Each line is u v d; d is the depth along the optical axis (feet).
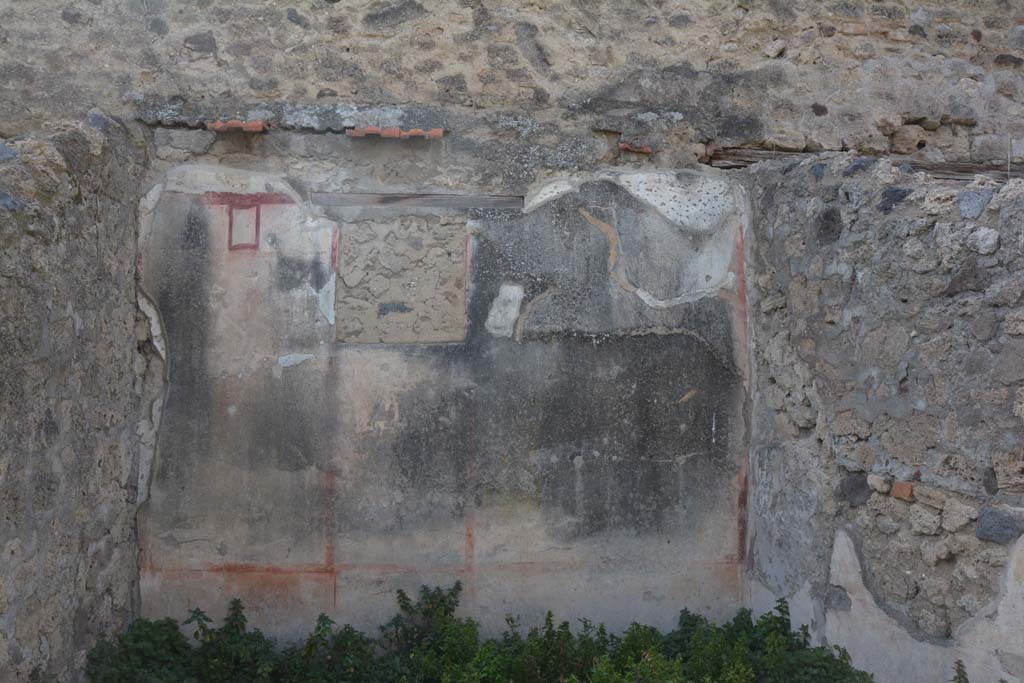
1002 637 10.20
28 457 10.53
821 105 16.26
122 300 13.87
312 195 14.88
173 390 14.52
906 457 11.75
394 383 14.82
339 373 14.74
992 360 10.36
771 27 16.14
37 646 10.80
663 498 15.21
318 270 14.79
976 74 16.87
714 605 15.31
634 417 15.19
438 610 14.21
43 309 10.94
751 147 16.06
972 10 16.89
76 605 12.05
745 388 15.44
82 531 12.26
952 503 10.93
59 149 11.64
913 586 11.56
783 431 14.43
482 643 14.29
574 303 15.20
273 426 14.61
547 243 15.24
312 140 14.96
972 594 10.63
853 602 12.63
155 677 12.31
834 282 13.23
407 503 14.78
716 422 15.38
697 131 15.85
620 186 15.49
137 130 14.64
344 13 15.11
